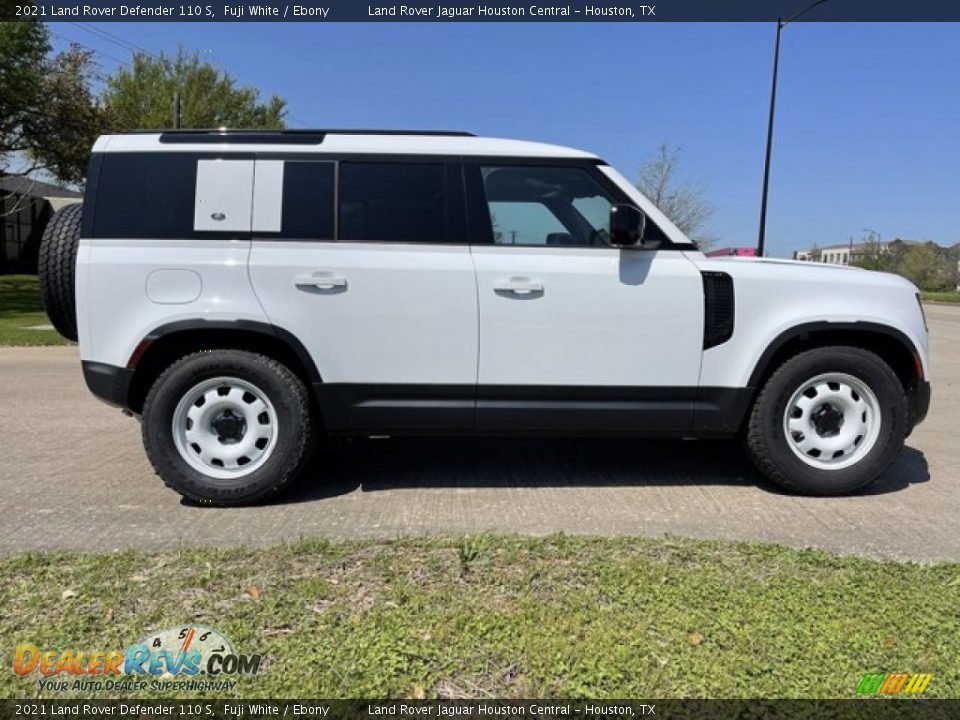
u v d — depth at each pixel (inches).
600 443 223.6
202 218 158.9
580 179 167.2
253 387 160.4
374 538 138.6
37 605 107.7
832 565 126.2
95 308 156.8
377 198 162.6
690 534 146.6
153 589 113.0
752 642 99.1
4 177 890.1
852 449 173.0
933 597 113.4
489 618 104.3
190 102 1238.3
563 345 163.8
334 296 159.3
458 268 160.9
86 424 243.9
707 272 166.1
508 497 169.9
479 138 168.4
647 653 96.1
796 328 167.6
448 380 163.0
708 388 167.9
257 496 160.2
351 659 94.3
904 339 170.7
